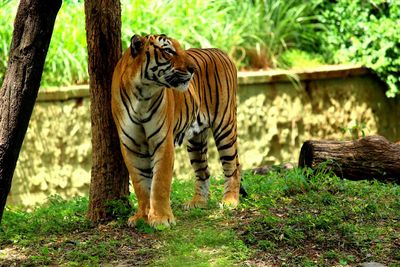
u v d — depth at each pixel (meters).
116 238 11.06
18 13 9.30
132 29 18.34
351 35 20.05
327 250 10.37
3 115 9.36
